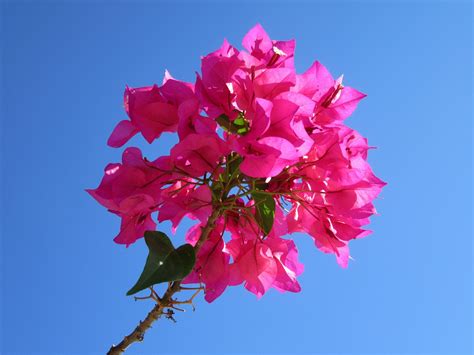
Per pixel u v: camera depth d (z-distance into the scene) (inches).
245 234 16.8
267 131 14.9
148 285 14.5
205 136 14.9
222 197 15.8
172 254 15.0
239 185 15.7
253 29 16.8
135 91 16.3
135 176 15.8
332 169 15.9
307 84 15.8
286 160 14.6
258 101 14.3
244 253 16.7
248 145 14.9
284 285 17.0
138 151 15.8
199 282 16.1
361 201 16.1
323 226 16.9
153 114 15.9
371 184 16.0
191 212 15.5
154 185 15.8
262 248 16.6
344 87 17.0
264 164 14.6
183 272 14.7
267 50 16.6
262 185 16.2
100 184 15.8
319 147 16.0
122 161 15.8
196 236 17.8
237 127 15.6
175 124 16.0
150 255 14.8
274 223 16.4
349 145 16.8
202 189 15.4
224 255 16.6
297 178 16.7
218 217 16.3
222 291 16.3
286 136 14.8
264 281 16.6
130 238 16.4
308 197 17.0
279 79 15.1
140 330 15.8
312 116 16.4
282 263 16.9
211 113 15.1
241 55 15.4
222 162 15.5
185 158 15.4
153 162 15.7
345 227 16.7
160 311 15.7
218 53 16.1
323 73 16.7
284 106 14.7
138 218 16.3
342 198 16.0
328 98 16.8
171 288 15.6
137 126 15.9
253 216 16.0
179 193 16.5
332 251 17.3
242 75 15.2
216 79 15.5
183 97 15.9
